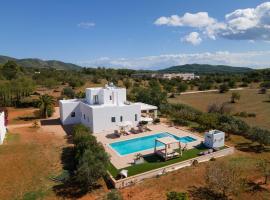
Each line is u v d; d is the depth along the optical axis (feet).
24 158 99.91
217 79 510.99
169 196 63.46
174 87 417.28
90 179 75.51
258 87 429.79
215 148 109.60
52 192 76.18
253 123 172.55
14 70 333.42
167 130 140.87
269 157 103.04
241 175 84.64
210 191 74.90
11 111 192.95
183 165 95.14
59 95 260.62
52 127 146.82
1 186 79.46
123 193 74.95
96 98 150.51
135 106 147.74
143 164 94.53
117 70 595.06
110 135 131.95
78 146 97.14
